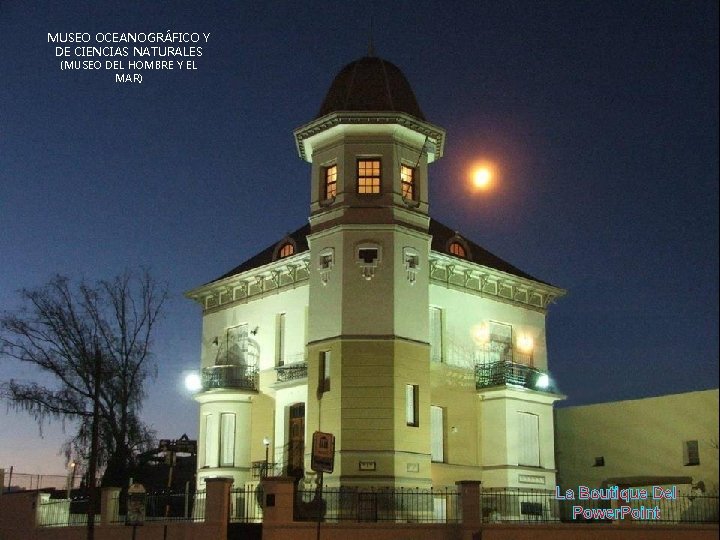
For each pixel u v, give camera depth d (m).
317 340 32.09
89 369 38.94
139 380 40.09
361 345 31.19
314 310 32.59
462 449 34.28
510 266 39.53
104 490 30.12
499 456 34.28
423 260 33.16
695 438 37.56
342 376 30.92
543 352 39.16
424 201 33.88
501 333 37.62
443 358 34.78
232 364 38.00
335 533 24.77
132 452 39.94
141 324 40.84
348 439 30.25
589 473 41.03
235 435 36.00
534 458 35.41
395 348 31.12
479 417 35.25
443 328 35.12
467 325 36.06
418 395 31.55
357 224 32.31
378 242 32.25
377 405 30.58
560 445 42.47
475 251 38.59
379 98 33.97
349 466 29.95
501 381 35.03
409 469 30.44
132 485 25.36
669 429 38.56
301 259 35.59
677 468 37.81
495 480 34.12
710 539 24.48
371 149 33.25
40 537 31.73
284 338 36.25
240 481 35.31
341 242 32.34
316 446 20.89
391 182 32.88
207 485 25.25
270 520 24.33
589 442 41.41
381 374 30.88
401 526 24.94
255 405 36.44
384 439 30.25
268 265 37.00
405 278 32.34
